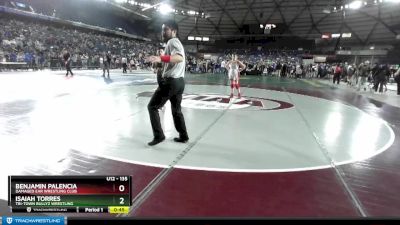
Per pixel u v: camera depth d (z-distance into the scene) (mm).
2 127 5520
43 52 25672
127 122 6359
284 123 7004
